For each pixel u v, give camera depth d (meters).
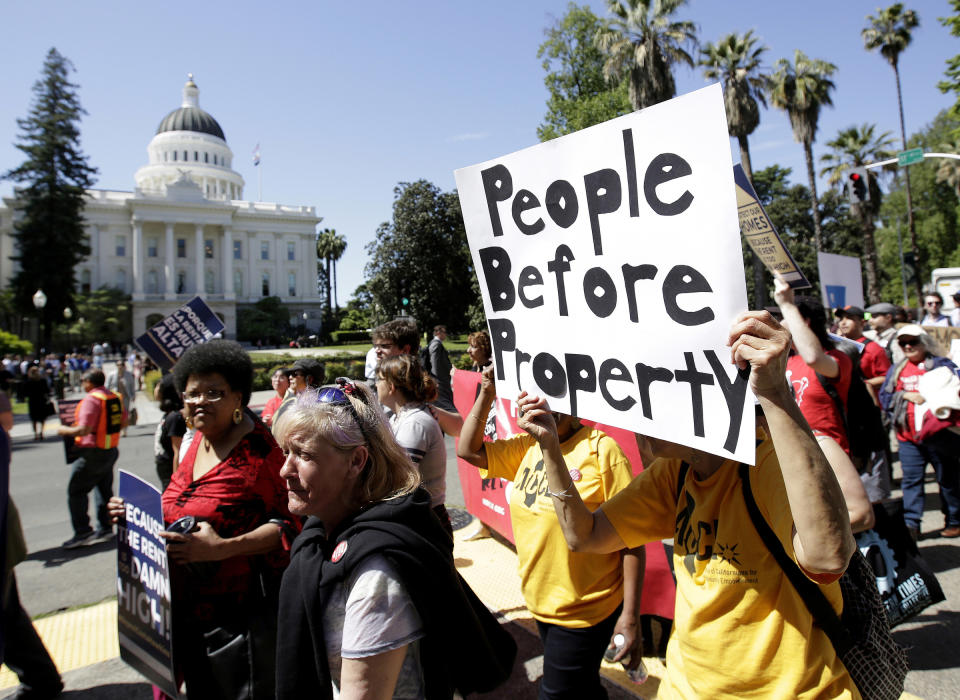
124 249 73.56
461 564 4.55
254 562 2.08
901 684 1.39
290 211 80.50
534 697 2.86
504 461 2.51
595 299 1.68
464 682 1.47
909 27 27.08
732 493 1.42
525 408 1.78
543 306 1.87
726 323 1.34
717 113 1.31
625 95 27.06
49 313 48.28
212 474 2.13
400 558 1.33
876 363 5.47
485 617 1.70
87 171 49.91
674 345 1.46
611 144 1.57
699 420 1.41
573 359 1.77
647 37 22.36
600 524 1.72
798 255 40.44
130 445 12.21
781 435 1.17
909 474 4.57
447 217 38.19
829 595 1.31
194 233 75.00
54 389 25.56
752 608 1.33
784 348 1.16
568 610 2.10
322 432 1.47
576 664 2.09
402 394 2.89
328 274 90.19
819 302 3.32
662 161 1.44
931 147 39.84
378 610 1.29
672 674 1.53
